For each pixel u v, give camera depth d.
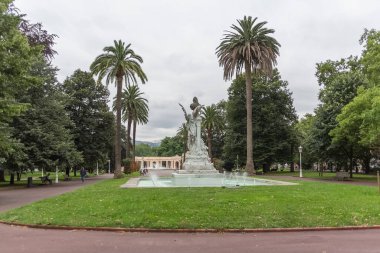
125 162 62.38
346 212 13.56
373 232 11.32
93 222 12.20
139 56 44.97
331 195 17.58
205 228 11.48
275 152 60.91
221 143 93.19
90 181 45.19
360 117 36.00
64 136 39.44
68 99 46.25
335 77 51.78
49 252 8.80
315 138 46.97
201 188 19.75
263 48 44.12
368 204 15.27
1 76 18.34
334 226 11.88
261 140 60.25
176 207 13.94
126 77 45.66
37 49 20.00
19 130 35.31
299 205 14.49
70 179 51.91
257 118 60.84
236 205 14.29
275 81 61.81
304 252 8.67
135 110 70.12
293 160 66.31
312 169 92.19
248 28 45.19
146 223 11.93
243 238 10.40
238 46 45.28
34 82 20.58
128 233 11.19
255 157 61.12
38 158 35.78
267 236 10.69
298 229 11.54
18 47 19.19
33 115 36.62
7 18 19.64
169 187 20.83
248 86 45.12
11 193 26.23
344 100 45.19
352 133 39.72
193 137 29.61
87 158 58.91
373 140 33.53
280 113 62.72
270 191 18.38
